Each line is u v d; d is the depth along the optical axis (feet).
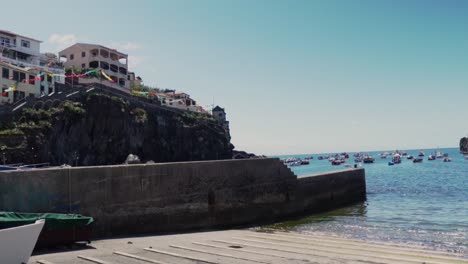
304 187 82.94
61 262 30.53
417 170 272.31
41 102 164.35
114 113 188.34
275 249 40.16
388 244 46.93
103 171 46.60
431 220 71.77
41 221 29.50
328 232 59.00
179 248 39.29
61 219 35.91
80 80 213.25
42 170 41.73
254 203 67.92
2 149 130.72
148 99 233.76
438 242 51.03
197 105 323.78
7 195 39.14
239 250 39.01
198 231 55.98
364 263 34.37
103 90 193.88
